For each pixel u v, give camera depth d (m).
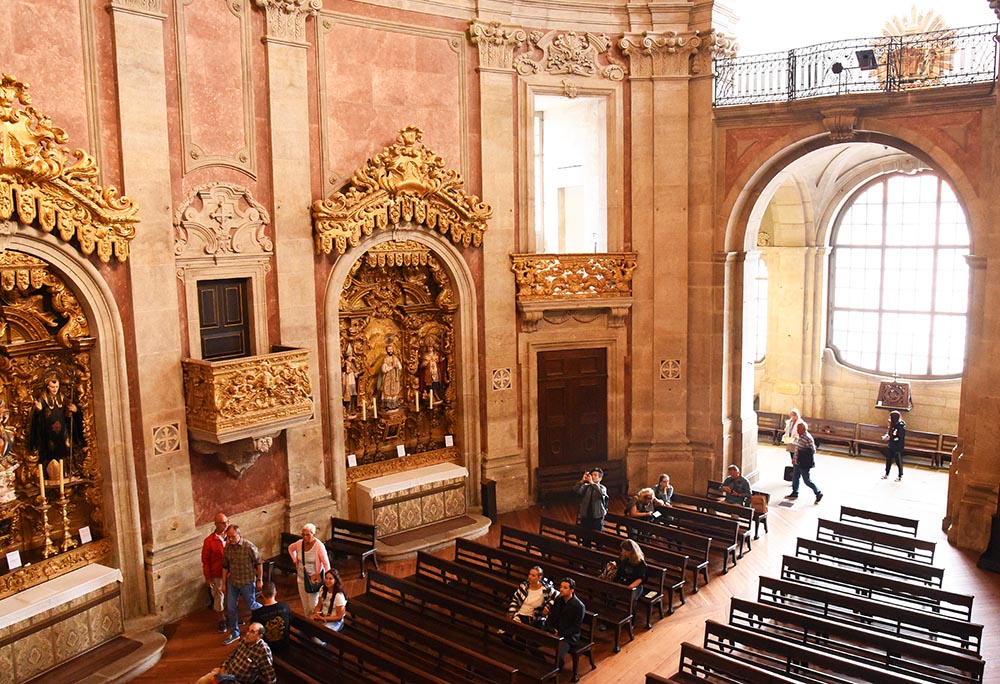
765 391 24.08
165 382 12.52
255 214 13.53
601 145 17.86
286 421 13.16
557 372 17.95
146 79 11.99
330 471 15.09
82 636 11.46
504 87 16.52
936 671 10.17
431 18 15.60
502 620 11.20
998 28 14.46
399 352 16.36
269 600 10.98
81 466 12.08
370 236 15.09
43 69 10.99
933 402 21.77
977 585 13.62
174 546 12.69
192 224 12.78
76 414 11.99
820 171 22.02
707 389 17.98
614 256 17.58
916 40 16.27
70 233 11.21
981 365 14.98
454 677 10.45
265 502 14.16
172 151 12.53
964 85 14.69
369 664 10.98
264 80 13.60
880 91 15.58
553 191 20.67
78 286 11.53
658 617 12.77
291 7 13.65
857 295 23.14
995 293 14.48
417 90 15.52
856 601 11.53
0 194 10.48
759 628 11.67
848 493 18.39
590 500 14.88
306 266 14.30
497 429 17.19
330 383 14.89
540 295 17.25
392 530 15.60
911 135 15.45
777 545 15.45
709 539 13.87
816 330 23.25
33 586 11.35
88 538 12.02
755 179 17.41
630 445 18.31
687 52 17.23
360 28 14.70
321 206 14.12
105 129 11.66
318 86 14.26
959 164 15.01
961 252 21.50
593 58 17.19
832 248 23.28
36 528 11.77
